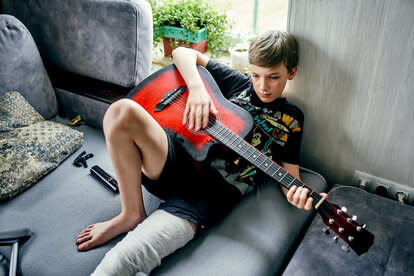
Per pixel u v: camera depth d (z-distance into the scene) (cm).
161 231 92
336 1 96
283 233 102
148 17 139
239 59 169
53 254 100
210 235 101
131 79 143
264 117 113
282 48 99
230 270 91
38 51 154
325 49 105
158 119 113
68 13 147
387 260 89
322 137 121
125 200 100
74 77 163
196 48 203
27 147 126
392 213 103
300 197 85
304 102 118
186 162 108
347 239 79
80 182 126
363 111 108
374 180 118
